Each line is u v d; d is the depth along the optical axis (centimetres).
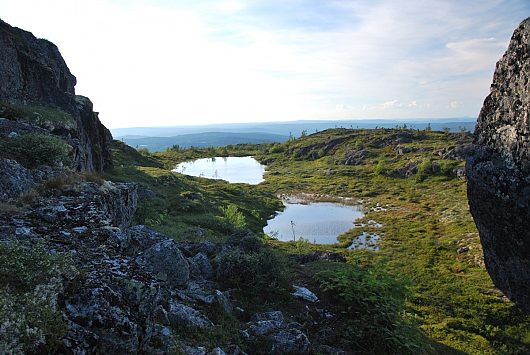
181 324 1071
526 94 2842
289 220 6431
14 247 826
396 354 1357
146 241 1608
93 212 1359
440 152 9838
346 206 7506
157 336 882
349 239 5100
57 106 3916
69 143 2591
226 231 4188
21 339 583
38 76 3731
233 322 1230
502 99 3155
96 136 5484
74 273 790
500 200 3103
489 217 3300
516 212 2955
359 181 9575
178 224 3828
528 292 2892
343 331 1391
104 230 1197
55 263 791
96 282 797
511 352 2398
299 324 1344
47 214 1239
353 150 13025
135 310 798
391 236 5044
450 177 8300
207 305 1266
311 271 1861
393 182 8975
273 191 9231
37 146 1791
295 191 9100
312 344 1273
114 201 1789
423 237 4859
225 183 8950
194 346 992
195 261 1569
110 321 720
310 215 6794
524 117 2869
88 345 666
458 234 4712
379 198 7794
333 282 1644
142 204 4312
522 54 2880
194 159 16600
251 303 1424
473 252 4034
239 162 15775
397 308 1523
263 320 1293
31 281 729
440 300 3038
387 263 3916
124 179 5534
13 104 3025
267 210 7025
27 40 4128
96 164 5319
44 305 663
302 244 4269
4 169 1395
